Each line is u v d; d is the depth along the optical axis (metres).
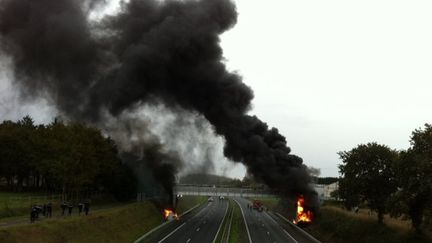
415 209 52.81
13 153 92.94
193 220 88.75
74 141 75.44
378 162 62.78
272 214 111.56
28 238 42.25
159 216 88.94
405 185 50.59
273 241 62.16
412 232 54.62
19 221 49.53
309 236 65.75
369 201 63.94
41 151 85.44
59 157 71.38
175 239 60.25
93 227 56.06
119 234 60.75
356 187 63.25
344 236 67.12
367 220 67.06
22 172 96.50
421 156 48.56
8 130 99.06
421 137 50.09
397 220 69.19
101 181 90.25
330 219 78.38
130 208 76.75
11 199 69.94
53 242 45.31
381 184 62.53
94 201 88.31
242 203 160.12
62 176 69.31
